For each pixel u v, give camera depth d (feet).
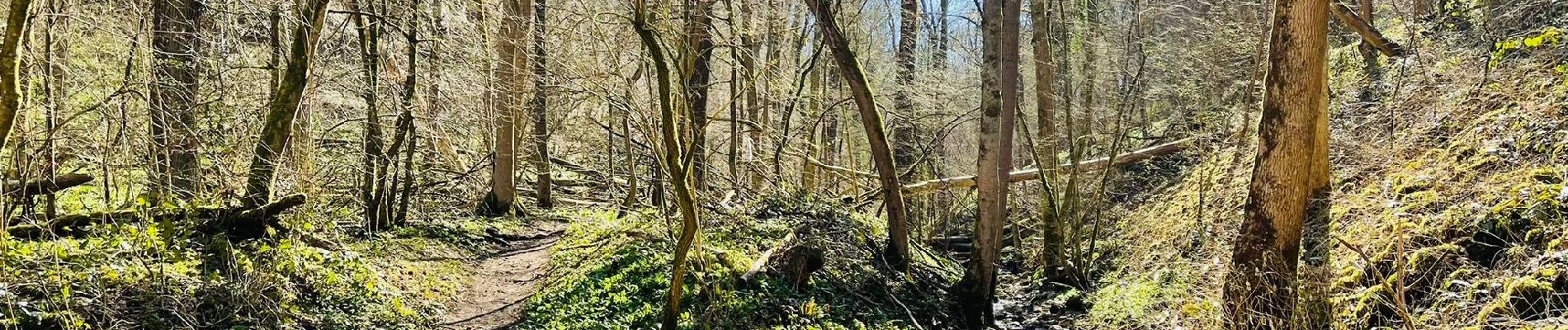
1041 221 57.31
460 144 68.44
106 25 32.53
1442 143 39.11
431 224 50.78
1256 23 65.82
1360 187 40.34
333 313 29.32
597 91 54.80
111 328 23.08
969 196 73.56
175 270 27.53
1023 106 69.56
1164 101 80.48
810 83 79.56
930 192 66.33
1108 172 51.31
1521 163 32.40
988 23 39.70
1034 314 45.57
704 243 41.11
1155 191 59.41
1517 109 36.58
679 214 46.16
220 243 29.71
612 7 51.52
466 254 45.96
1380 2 70.23
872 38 80.53
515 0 56.85
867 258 46.01
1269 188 28.50
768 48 68.85
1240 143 49.88
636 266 37.37
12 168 27.76
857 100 45.65
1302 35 27.35
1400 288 22.58
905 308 39.99
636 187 64.39
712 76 63.72
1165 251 46.91
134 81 31.71
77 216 30.12
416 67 49.08
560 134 76.54
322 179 43.57
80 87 32.30
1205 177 52.29
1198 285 37.42
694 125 31.58
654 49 28.14
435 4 50.16
